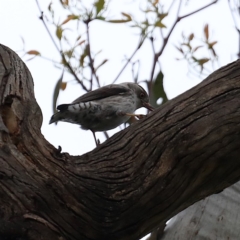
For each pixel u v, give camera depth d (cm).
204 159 777
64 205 707
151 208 757
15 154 709
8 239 675
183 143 779
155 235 1034
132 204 743
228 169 793
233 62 832
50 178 712
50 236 687
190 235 1008
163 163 770
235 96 798
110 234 731
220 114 786
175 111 803
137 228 755
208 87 812
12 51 884
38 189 696
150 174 763
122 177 755
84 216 716
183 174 775
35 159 720
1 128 718
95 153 784
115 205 734
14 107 760
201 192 809
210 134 778
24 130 737
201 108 795
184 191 783
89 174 743
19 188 687
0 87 791
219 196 1052
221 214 1027
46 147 737
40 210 691
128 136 800
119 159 774
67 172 730
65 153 754
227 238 1002
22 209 680
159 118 805
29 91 805
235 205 1040
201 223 1019
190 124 787
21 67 852
